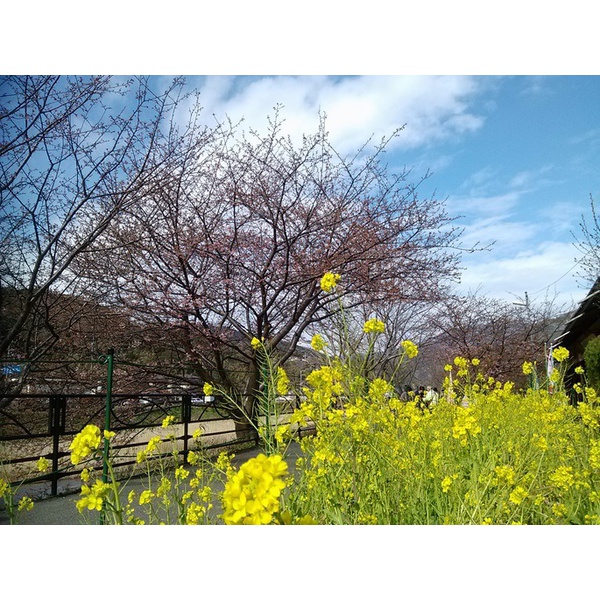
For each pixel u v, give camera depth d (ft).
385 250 29.71
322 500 8.02
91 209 25.09
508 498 8.41
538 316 48.34
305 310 31.30
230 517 3.84
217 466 9.49
